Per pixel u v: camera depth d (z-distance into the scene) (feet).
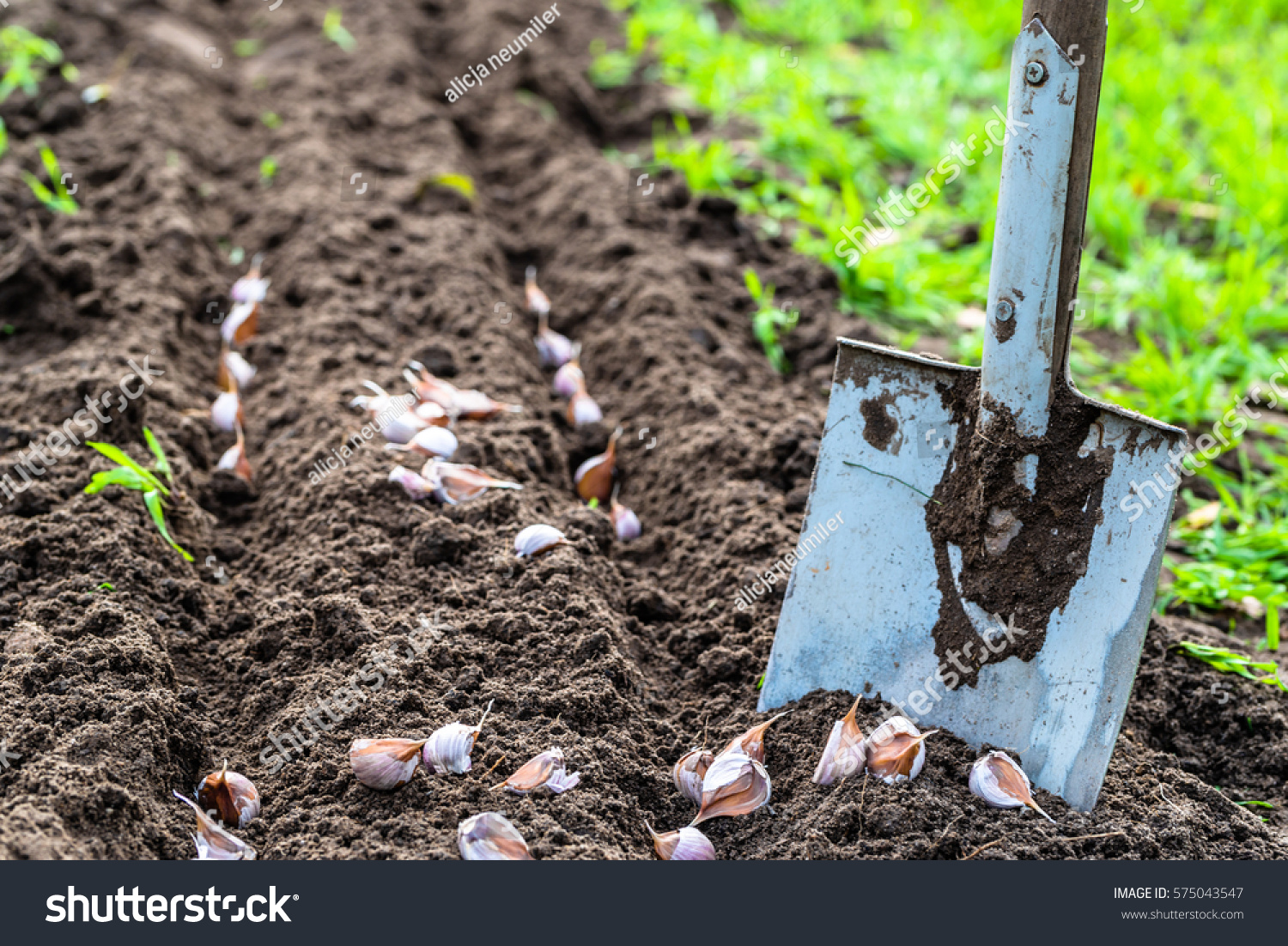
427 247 9.43
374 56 12.62
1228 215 11.27
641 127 12.56
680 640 8.07
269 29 13.64
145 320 8.89
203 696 7.84
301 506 8.32
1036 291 7.56
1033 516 7.67
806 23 15.37
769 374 9.10
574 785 7.57
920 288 9.88
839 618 7.80
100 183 9.92
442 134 11.41
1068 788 7.60
